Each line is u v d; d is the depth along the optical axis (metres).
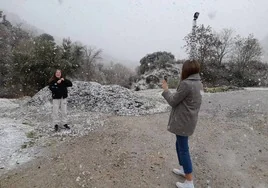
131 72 42.50
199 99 3.46
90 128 6.49
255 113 7.66
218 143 5.62
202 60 23.66
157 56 30.31
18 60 18.06
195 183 4.16
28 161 4.82
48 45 18.27
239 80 23.84
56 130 6.32
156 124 6.80
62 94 6.32
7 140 5.69
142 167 4.51
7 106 9.73
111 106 8.55
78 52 20.47
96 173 4.30
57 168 4.48
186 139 3.62
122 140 5.62
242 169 4.65
